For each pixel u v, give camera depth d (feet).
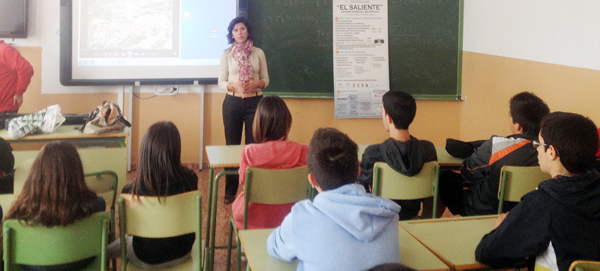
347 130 15.48
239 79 11.79
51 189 4.82
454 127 16.06
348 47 14.98
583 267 3.75
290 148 7.06
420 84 15.55
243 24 11.81
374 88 15.20
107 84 13.97
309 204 3.80
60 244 4.99
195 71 14.46
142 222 5.45
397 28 15.23
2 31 13.01
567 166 4.28
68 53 13.58
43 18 13.58
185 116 14.93
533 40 12.01
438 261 4.28
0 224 5.85
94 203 5.16
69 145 5.10
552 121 4.43
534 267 4.41
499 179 7.27
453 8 15.49
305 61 14.85
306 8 14.70
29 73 12.34
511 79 12.99
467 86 15.43
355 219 3.53
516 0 12.71
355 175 4.04
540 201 4.12
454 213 8.46
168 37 14.20
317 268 3.56
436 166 7.36
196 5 14.21
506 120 13.28
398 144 7.13
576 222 3.99
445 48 15.56
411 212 7.56
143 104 14.62
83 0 13.57
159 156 5.49
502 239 4.20
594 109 9.97
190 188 5.91
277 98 7.45
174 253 5.81
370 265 3.51
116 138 10.05
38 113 9.55
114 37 13.88
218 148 9.39
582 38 10.31
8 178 7.01
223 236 9.69
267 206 7.06
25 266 5.12
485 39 14.28
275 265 4.15
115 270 6.86
